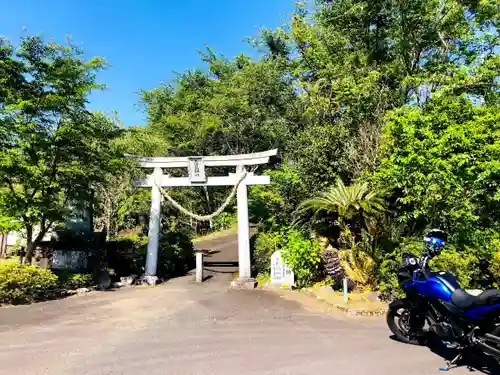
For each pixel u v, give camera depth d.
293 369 3.91
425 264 4.61
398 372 3.83
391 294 7.09
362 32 15.02
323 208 8.52
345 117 11.50
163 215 20.55
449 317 4.21
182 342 4.93
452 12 11.40
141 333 5.41
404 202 7.70
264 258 10.92
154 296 8.54
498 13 10.54
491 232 7.41
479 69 9.09
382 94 11.29
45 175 8.89
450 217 7.36
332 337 5.11
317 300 7.71
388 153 8.44
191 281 11.17
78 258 10.48
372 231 8.00
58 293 8.45
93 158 9.45
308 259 9.06
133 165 11.51
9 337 5.21
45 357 4.37
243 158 11.12
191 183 11.42
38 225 10.05
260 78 20.73
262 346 4.72
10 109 7.83
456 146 7.11
